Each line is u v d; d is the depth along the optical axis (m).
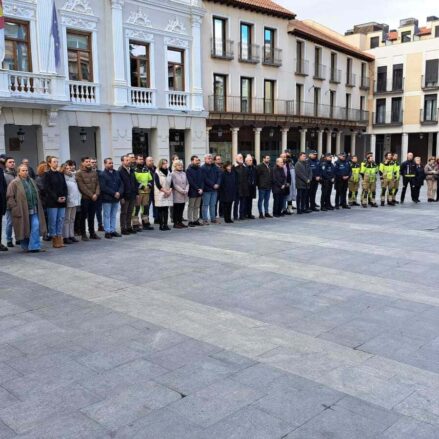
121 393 3.83
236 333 5.05
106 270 7.73
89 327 5.26
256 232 11.34
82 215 10.38
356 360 4.40
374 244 9.79
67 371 4.22
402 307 5.87
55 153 18.45
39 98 17.27
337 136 37.28
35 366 4.33
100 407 3.63
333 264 8.05
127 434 3.28
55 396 3.80
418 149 41.84
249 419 3.45
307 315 5.59
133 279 7.18
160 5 21.45
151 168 12.08
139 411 3.57
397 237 10.61
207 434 3.27
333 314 5.63
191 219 12.45
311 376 4.09
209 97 25.97
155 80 21.77
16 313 5.74
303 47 32.41
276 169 13.92
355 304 5.99
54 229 9.59
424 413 3.53
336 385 3.94
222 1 25.94
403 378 4.06
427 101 39.41
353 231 11.45
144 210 11.86
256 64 28.77
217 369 4.23
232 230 11.66
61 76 18.00
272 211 15.42
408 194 21.81
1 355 4.57
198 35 23.33
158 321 5.43
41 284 6.96
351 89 39.16
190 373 4.16
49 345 4.79
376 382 3.99
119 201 10.96
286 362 4.36
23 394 3.84
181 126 23.16
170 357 4.48
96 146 20.31
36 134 18.80
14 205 8.84
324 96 35.19
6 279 7.25
